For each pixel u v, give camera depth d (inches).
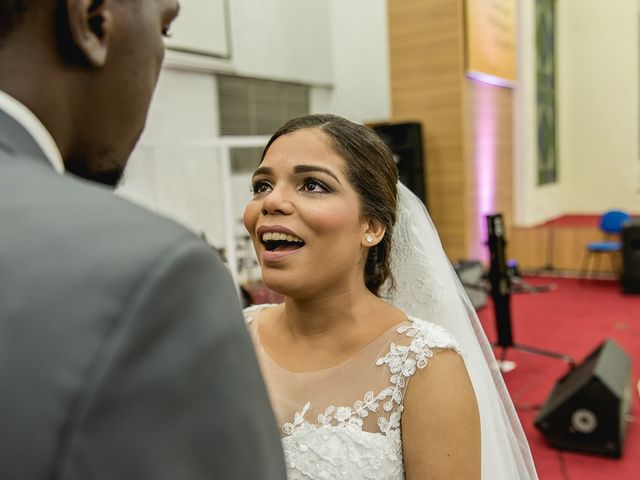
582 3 390.0
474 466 44.6
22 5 18.8
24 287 15.6
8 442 14.3
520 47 346.0
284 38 333.4
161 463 15.1
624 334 229.1
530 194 355.6
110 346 15.0
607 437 134.0
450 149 298.0
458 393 44.6
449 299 58.8
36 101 19.5
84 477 14.2
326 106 371.2
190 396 15.8
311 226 45.0
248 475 16.7
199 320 16.5
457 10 288.0
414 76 304.2
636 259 286.0
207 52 283.3
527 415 156.9
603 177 398.3
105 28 20.3
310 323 49.4
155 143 188.2
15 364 14.9
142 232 16.9
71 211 17.1
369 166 47.3
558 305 275.4
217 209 297.6
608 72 388.5
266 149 49.2
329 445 44.6
